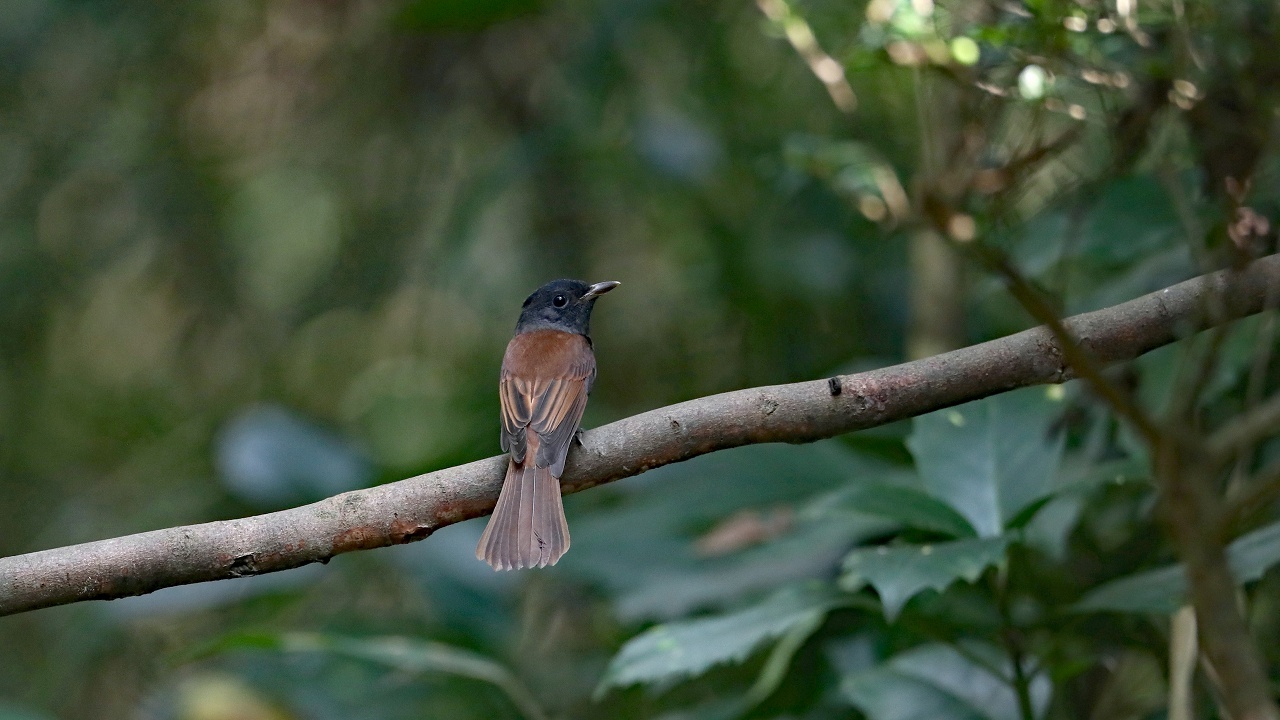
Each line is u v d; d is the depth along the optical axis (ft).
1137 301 21.58
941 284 38.17
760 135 43.78
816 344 43.62
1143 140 22.93
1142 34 23.03
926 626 25.13
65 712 44.62
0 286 49.80
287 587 37.73
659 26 45.19
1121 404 17.30
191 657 31.04
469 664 30.96
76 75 49.85
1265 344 23.67
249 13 49.85
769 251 42.55
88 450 51.26
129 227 49.98
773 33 28.96
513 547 23.99
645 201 45.85
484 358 47.39
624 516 35.68
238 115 50.34
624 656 26.66
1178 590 22.26
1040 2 21.61
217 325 50.80
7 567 20.88
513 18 41.01
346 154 49.32
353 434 48.34
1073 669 25.22
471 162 47.85
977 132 23.18
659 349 46.16
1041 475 24.90
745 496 34.17
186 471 49.34
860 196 28.37
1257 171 22.74
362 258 48.62
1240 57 21.40
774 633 25.04
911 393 22.02
